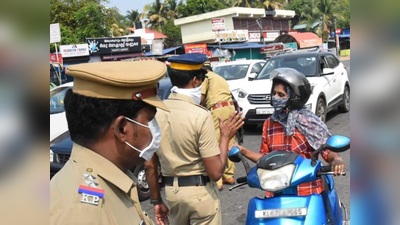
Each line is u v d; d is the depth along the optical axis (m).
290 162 2.36
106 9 34.06
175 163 2.50
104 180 1.31
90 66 1.34
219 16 34.53
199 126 2.41
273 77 2.72
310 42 33.91
